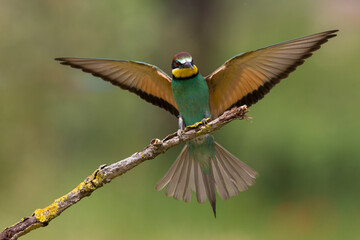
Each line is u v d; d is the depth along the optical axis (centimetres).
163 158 1500
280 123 1595
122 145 1550
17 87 1362
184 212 1258
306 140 1518
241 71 616
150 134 1573
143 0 1454
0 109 1342
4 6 1346
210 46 1481
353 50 1922
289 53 577
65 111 1473
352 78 1783
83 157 1487
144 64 637
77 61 629
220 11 1532
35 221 472
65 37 1410
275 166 1448
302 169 1431
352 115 1596
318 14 1989
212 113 673
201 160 663
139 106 1588
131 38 1453
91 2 1425
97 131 1545
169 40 1464
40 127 1403
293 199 1334
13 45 1350
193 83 650
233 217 1250
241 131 1561
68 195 483
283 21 1939
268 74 607
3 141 1336
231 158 658
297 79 1812
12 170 1334
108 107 1568
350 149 1465
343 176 1403
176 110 686
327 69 1848
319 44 563
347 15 1998
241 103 645
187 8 1455
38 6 1374
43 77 1405
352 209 1281
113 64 637
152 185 1383
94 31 1433
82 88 1487
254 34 1878
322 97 1727
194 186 661
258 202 1317
